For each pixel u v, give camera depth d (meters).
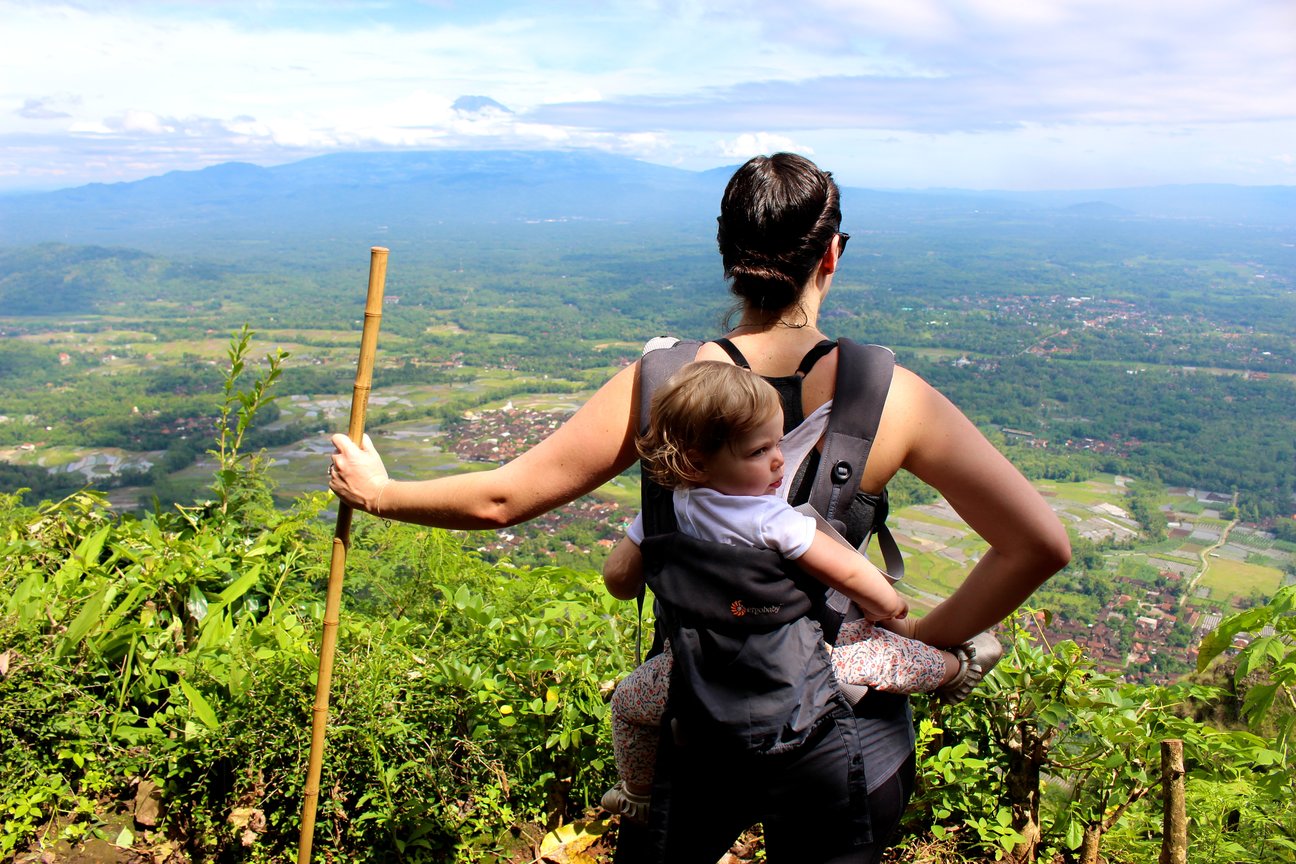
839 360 1.38
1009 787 2.42
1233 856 2.21
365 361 1.68
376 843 2.19
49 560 2.86
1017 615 2.49
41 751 2.21
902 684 1.46
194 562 2.62
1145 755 2.33
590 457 1.49
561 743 2.36
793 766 1.37
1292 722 2.22
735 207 1.43
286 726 2.16
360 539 3.07
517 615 2.73
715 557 1.32
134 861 2.12
